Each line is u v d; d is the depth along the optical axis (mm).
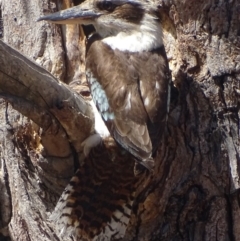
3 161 9938
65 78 10031
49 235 9414
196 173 9289
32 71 8102
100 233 9258
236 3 9523
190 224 9336
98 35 9875
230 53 9484
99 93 9273
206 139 9320
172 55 9844
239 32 9516
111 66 9383
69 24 9961
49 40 10023
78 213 9266
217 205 9266
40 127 8672
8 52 7914
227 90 9414
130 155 9180
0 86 8156
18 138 9500
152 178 9273
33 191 9523
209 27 9508
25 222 9539
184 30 9547
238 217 9250
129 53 9539
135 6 9852
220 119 9367
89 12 9828
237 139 9352
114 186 9289
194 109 9398
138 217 9406
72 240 9383
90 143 9133
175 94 9500
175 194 9320
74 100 8578
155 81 9242
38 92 8242
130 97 9055
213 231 9250
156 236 9406
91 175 9273
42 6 10102
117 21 9805
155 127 8883
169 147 9320
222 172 9258
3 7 10281
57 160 9156
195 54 9484
